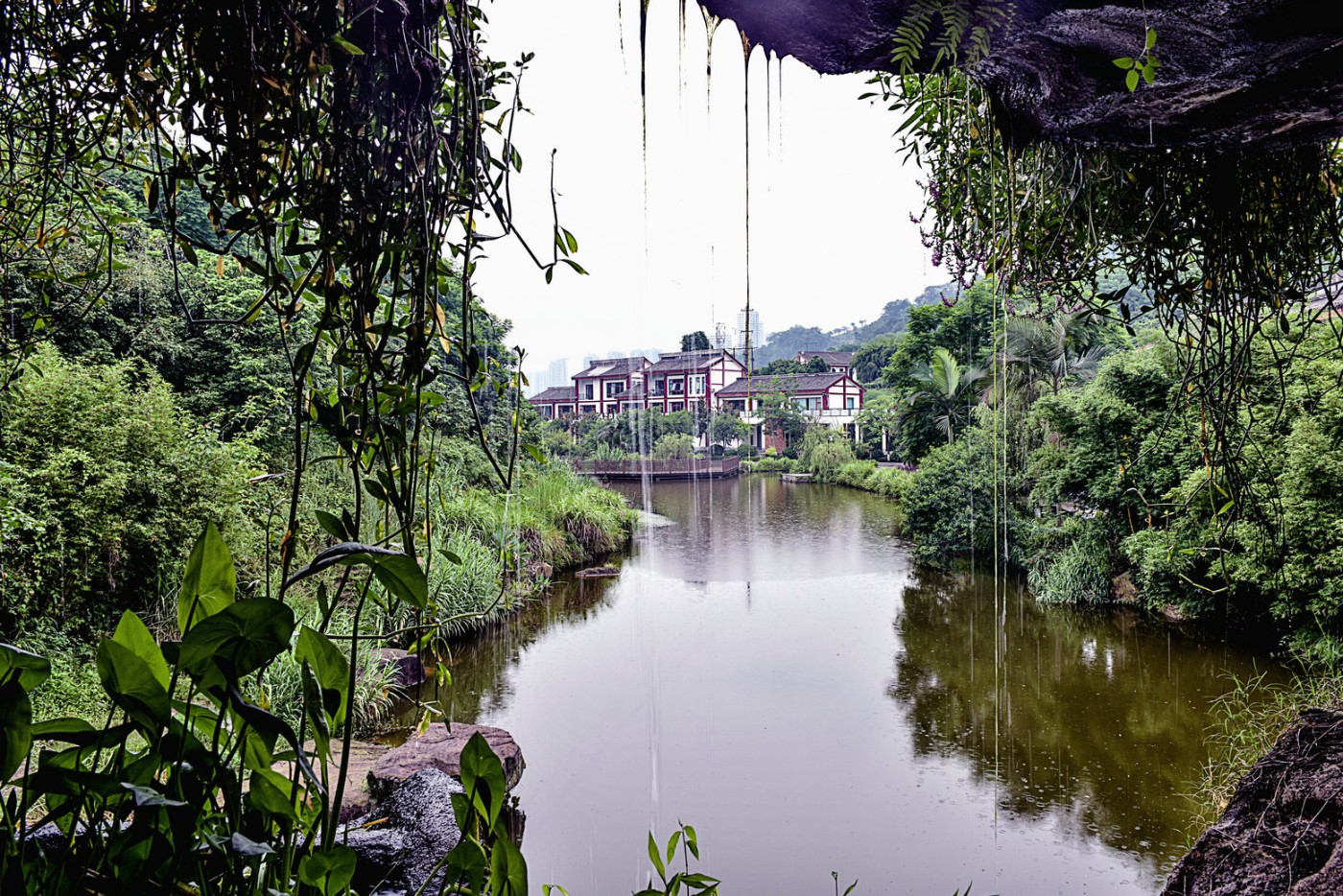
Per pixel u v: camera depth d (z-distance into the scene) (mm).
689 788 4633
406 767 3564
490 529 8812
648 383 31375
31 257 1514
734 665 6887
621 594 9680
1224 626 7152
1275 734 3814
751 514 17062
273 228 907
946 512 11352
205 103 870
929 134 2064
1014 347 10273
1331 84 1290
